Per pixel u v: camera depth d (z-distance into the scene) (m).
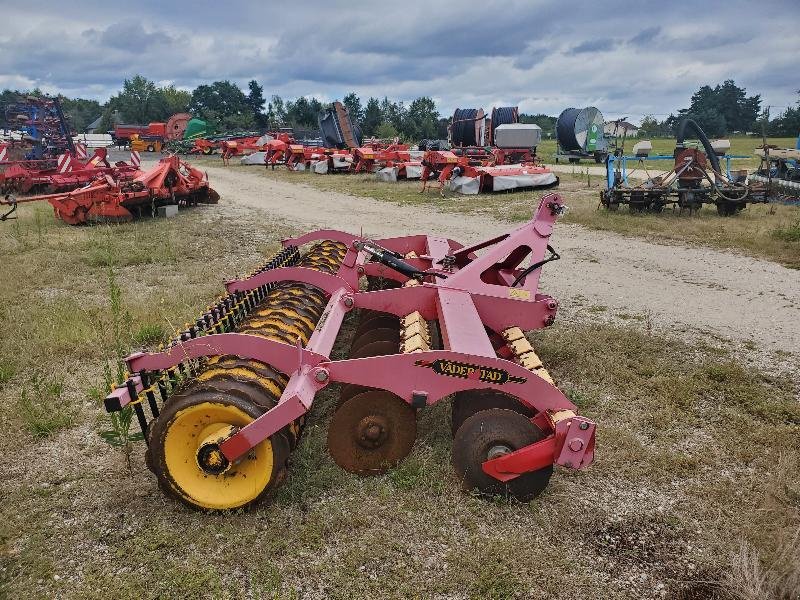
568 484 4.22
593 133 35.62
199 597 3.23
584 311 8.01
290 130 53.59
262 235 13.36
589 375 5.95
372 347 5.12
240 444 3.62
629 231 13.17
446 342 4.25
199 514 3.85
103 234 13.22
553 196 5.52
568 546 3.63
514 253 6.03
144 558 3.48
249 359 4.22
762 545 3.58
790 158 19.06
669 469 4.41
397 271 6.20
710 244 11.86
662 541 3.68
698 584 3.34
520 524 3.80
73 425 5.02
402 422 4.12
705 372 5.96
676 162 14.92
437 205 18.23
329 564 3.44
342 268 6.45
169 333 6.89
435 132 71.12
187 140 49.09
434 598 3.21
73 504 4.01
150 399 4.23
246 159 36.06
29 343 6.54
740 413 5.25
